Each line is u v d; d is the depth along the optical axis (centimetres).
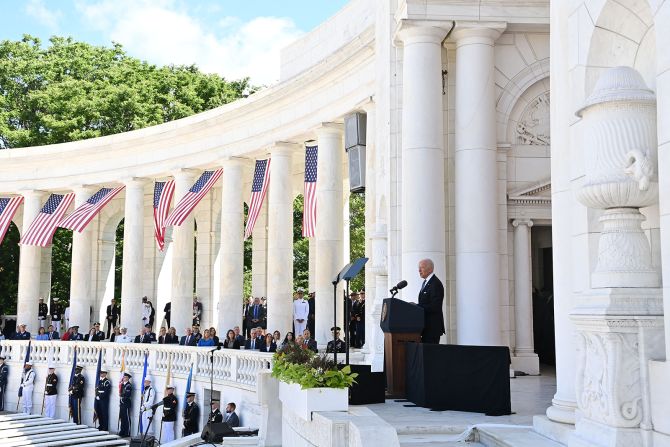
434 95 2273
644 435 999
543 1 2289
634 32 1203
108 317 5259
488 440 1285
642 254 1065
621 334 1027
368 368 1652
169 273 5559
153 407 3117
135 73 6775
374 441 1171
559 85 1338
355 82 3300
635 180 1029
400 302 1700
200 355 3400
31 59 6681
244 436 2539
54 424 3938
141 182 4884
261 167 4069
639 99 1041
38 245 4922
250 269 7044
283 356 1731
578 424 1113
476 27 2278
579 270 1236
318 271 3566
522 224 2334
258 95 4003
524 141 2361
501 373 1505
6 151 5234
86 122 6444
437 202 2245
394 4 2511
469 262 2247
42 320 5447
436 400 1558
